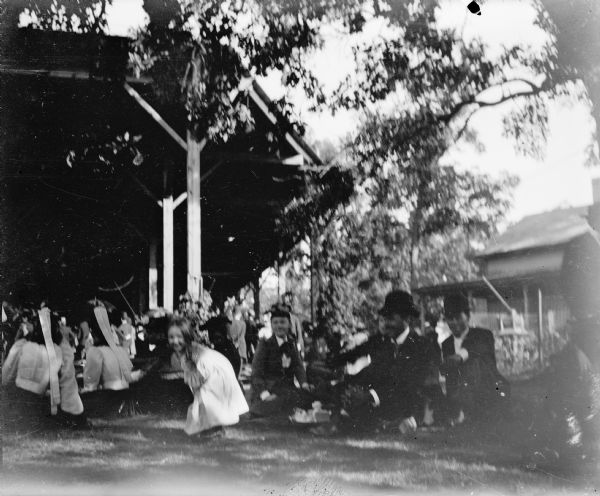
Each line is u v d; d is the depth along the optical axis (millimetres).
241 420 6398
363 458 4812
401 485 4176
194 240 12008
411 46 9367
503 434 4977
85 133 11773
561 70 8625
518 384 5164
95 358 7168
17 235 12367
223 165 15312
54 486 4215
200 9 8219
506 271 14422
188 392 7023
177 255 17906
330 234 11461
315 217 11703
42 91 10578
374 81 9414
